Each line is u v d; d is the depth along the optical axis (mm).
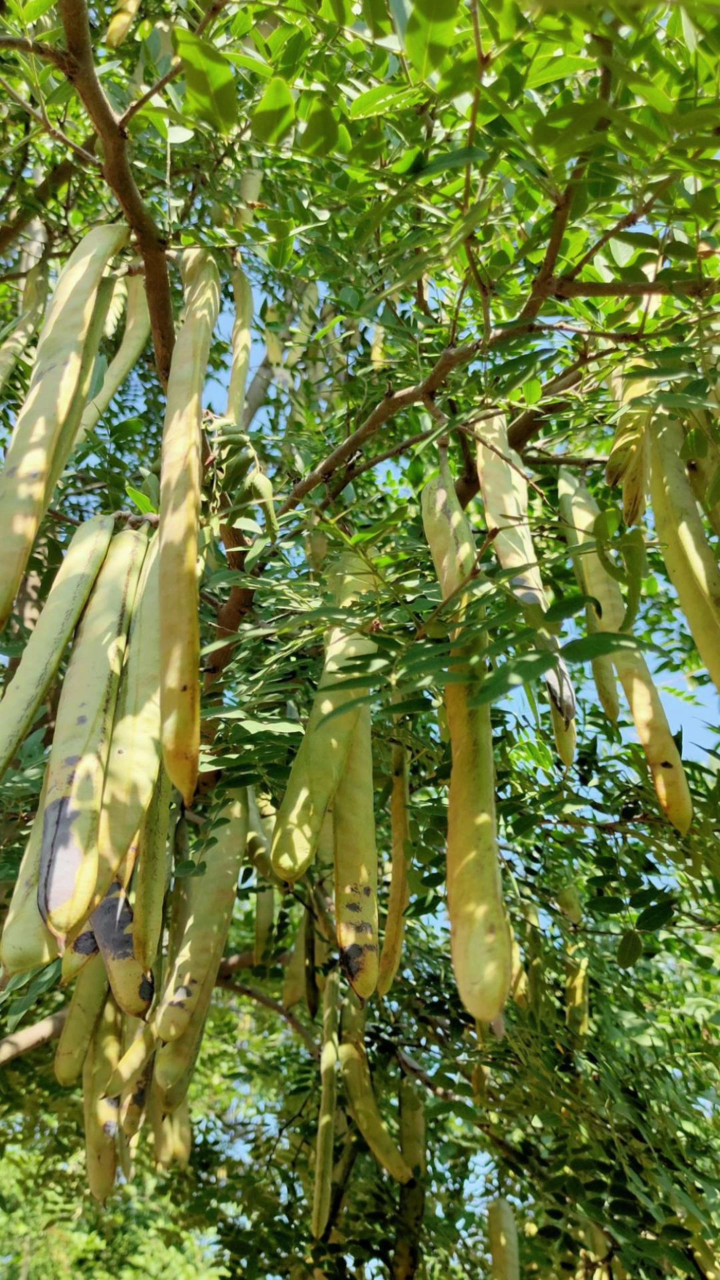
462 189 2596
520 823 3801
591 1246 4570
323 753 2090
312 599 3195
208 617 4043
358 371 4012
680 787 1934
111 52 4000
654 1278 3867
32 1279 8609
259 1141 5742
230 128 1876
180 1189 5406
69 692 1764
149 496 3180
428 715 4320
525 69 2041
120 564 1979
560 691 2041
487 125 2443
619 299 2980
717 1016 4543
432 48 1688
